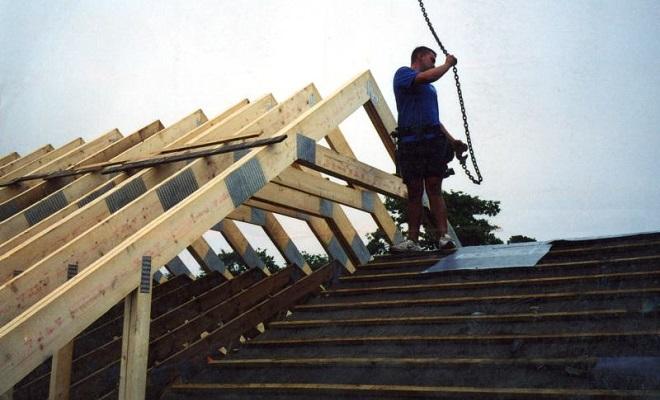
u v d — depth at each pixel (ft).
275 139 16.58
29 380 19.89
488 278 17.01
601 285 14.62
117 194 17.47
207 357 17.07
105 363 18.97
